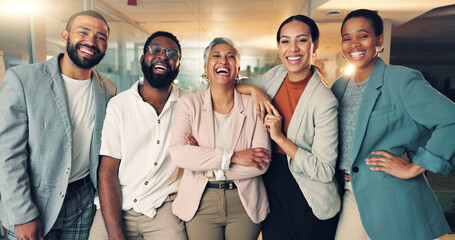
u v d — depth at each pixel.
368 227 1.54
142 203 1.76
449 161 1.38
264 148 1.64
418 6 4.56
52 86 1.69
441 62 13.30
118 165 1.83
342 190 1.76
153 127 1.81
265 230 1.78
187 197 1.67
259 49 5.22
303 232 1.68
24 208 1.57
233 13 5.10
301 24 1.61
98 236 1.74
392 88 1.51
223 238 1.71
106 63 5.11
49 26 3.60
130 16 5.22
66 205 1.78
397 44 9.67
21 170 1.59
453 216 3.78
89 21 1.73
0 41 3.12
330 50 6.07
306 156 1.57
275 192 1.74
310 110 1.62
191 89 4.61
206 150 1.58
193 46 5.25
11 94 1.59
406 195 1.50
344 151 1.66
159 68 1.81
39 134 1.64
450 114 1.37
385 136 1.54
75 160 1.79
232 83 1.74
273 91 1.79
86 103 1.82
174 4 4.84
